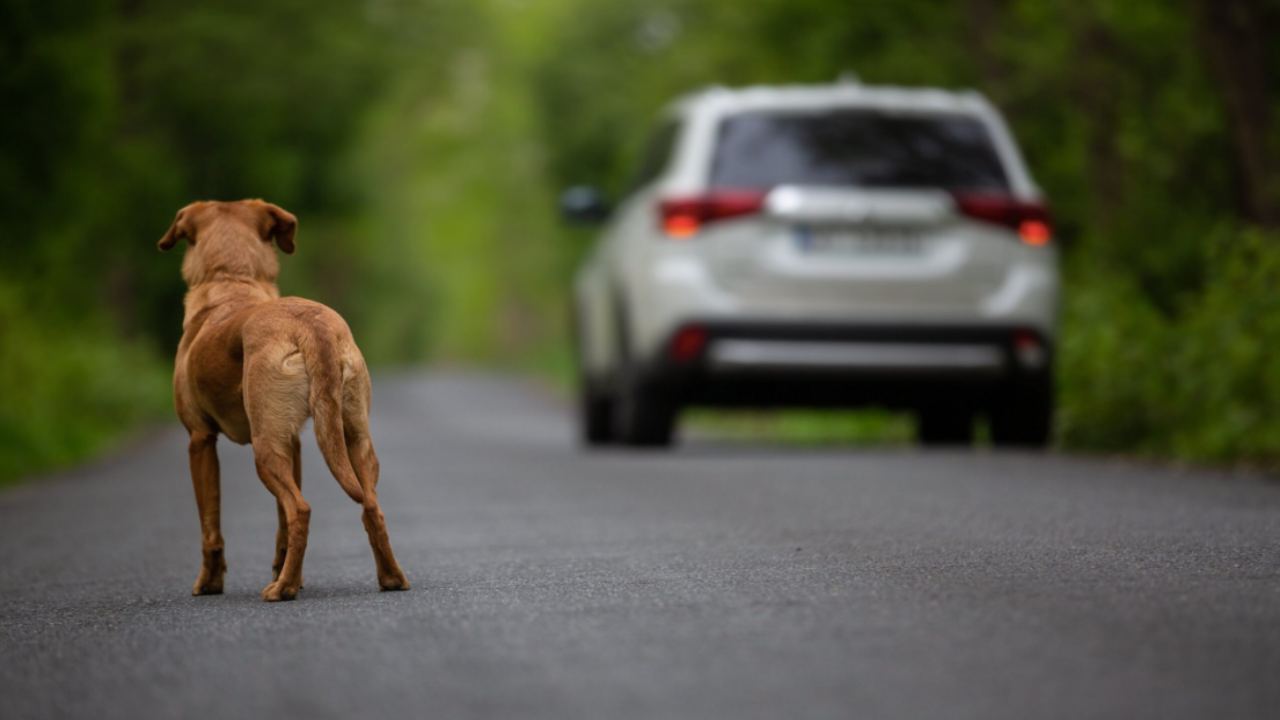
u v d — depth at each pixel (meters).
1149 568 7.00
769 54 30.38
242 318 7.37
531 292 90.75
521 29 66.62
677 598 6.58
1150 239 20.89
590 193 18.66
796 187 14.34
